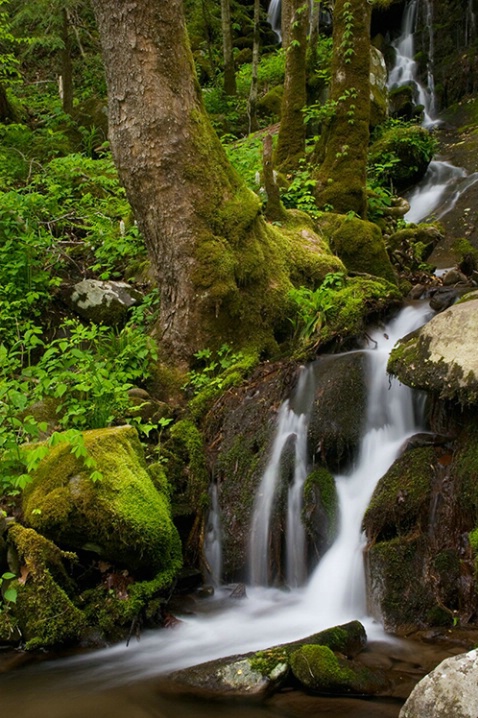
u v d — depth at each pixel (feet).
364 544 12.94
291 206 26.14
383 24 57.62
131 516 12.85
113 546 12.88
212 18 64.95
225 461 15.78
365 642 11.16
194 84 18.81
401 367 13.58
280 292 19.56
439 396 12.67
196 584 14.46
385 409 14.83
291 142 31.73
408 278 23.73
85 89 55.67
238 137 46.26
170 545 13.66
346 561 13.12
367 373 15.42
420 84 52.19
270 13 69.21
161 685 10.59
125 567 13.19
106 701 10.19
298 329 19.08
